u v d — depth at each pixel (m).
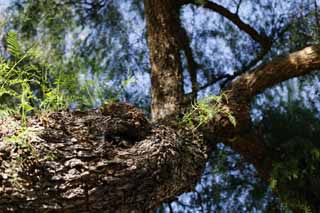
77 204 1.75
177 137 2.03
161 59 2.81
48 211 1.73
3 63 2.01
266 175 2.81
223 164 3.29
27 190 1.71
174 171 1.94
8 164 1.70
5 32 3.17
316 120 3.12
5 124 1.75
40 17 3.30
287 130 3.00
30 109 1.78
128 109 1.89
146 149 1.85
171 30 2.88
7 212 1.72
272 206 3.18
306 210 2.68
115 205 1.80
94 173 1.75
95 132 1.81
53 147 1.73
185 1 3.14
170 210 3.29
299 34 3.28
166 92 2.73
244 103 2.59
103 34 3.40
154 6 2.90
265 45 3.35
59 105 1.89
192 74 3.25
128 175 1.80
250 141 2.71
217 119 2.52
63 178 1.73
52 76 2.60
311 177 2.76
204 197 3.31
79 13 3.42
